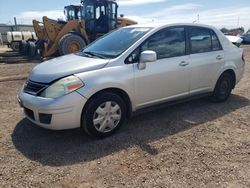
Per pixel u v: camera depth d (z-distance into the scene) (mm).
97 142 4117
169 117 5133
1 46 28984
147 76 4492
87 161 3596
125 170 3389
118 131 4484
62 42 12977
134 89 4395
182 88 5082
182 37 5059
